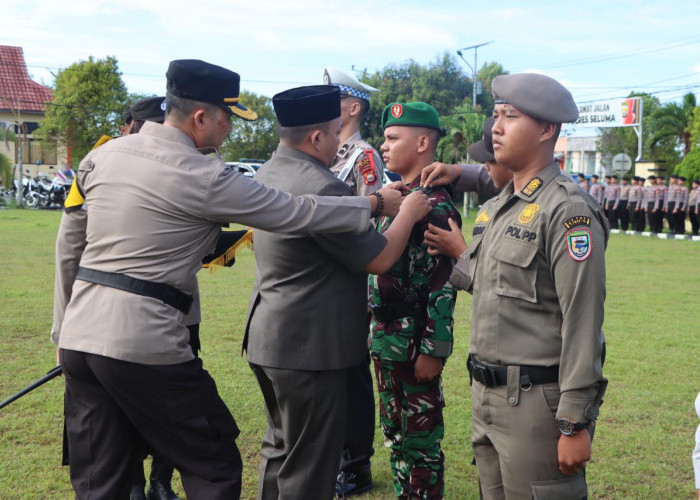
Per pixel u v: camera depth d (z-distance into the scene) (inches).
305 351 100.7
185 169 89.9
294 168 102.2
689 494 132.0
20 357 215.3
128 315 88.8
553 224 80.6
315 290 100.7
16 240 536.4
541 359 82.6
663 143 1373.0
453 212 109.0
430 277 109.7
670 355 233.3
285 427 104.5
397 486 118.1
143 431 93.6
